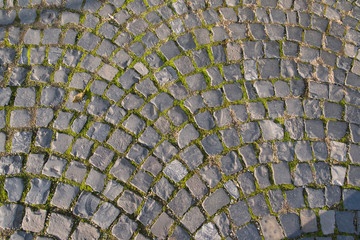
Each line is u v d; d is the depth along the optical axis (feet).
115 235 9.37
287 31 11.41
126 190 9.73
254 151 10.11
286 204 9.67
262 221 9.55
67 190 9.63
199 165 10.00
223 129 10.31
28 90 10.47
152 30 11.32
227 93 10.64
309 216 9.59
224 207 9.66
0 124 10.14
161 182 9.84
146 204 9.64
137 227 9.46
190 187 9.81
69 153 9.95
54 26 11.22
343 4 11.71
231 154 10.09
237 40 11.25
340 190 9.84
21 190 9.57
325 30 11.50
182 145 10.16
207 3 11.66
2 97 10.36
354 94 10.79
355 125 10.46
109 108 10.43
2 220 9.30
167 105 10.51
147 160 10.00
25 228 9.30
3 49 10.87
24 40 11.01
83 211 9.50
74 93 10.50
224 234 9.45
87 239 9.30
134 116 10.39
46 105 10.36
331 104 10.64
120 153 10.05
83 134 10.14
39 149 9.95
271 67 10.96
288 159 10.05
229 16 11.52
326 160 10.10
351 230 9.52
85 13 11.42
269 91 10.69
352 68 11.10
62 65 10.77
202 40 11.22
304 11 11.66
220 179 9.87
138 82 10.72
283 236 9.45
